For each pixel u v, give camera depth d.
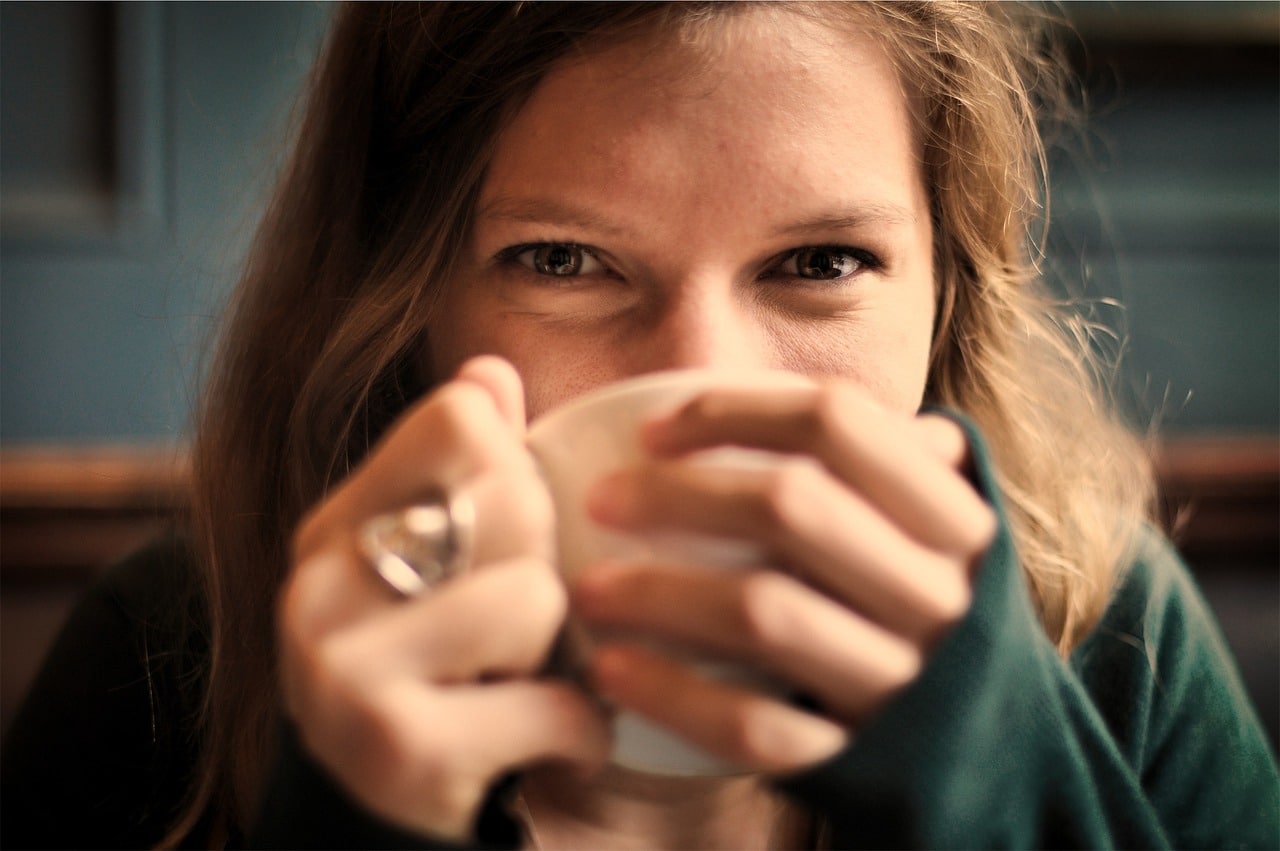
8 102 0.85
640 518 0.34
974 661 0.35
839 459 0.34
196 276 0.69
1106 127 0.93
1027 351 0.60
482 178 0.45
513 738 0.34
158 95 0.86
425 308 0.48
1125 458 0.63
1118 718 0.55
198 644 0.55
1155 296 0.96
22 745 0.55
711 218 0.43
